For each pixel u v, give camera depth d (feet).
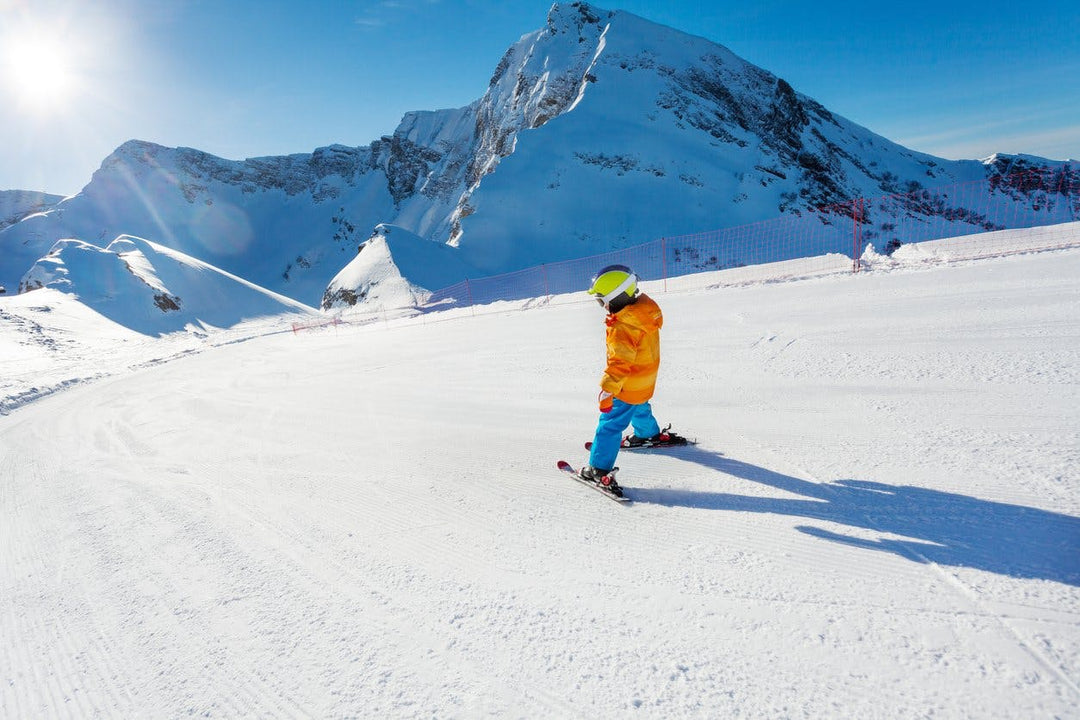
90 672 6.18
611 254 261.85
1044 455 8.50
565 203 332.80
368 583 7.32
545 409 16.30
